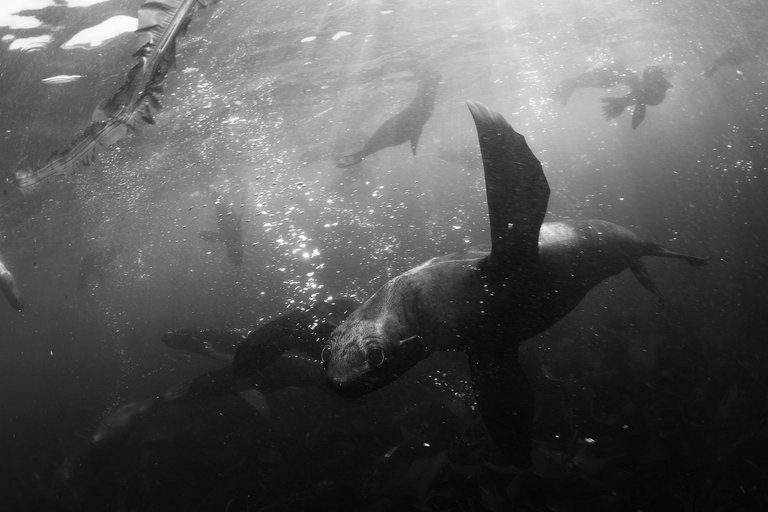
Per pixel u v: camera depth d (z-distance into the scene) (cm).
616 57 2741
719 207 1450
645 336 805
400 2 1270
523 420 381
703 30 2562
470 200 2439
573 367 709
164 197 2380
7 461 1264
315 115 2092
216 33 1084
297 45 1326
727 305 857
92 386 1956
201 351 680
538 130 4856
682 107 5572
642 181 2316
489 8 1528
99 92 1086
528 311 400
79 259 3206
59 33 862
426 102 1033
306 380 657
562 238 438
